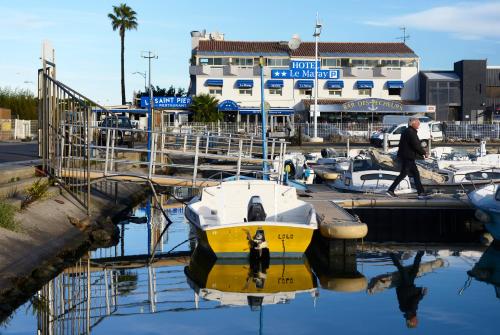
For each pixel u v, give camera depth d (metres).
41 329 9.55
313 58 71.75
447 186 21.53
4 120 52.53
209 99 65.25
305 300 11.20
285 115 68.19
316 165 30.80
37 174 19.20
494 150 36.19
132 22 77.75
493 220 15.82
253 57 71.12
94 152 24.70
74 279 13.02
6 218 13.86
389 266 14.37
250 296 11.56
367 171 21.20
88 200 18.03
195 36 83.12
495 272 13.65
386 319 9.90
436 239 18.45
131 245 17.03
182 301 11.21
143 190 28.58
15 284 11.61
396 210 18.41
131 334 9.29
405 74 73.00
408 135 18.34
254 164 27.45
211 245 13.77
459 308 10.59
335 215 15.95
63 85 18.58
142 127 51.69
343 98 72.25
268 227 13.75
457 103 71.81
